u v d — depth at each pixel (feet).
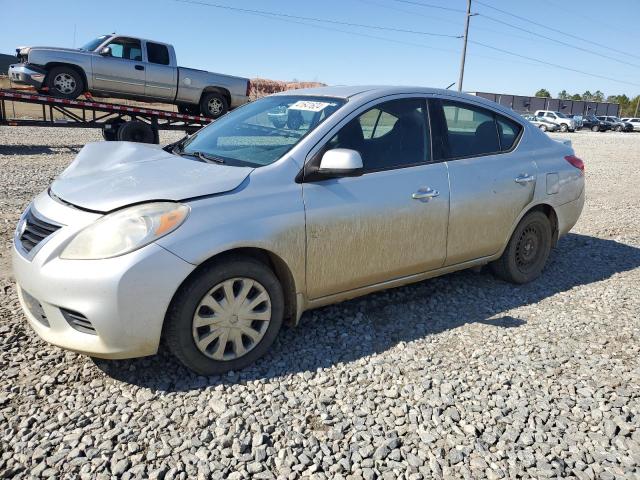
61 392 9.37
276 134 11.79
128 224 9.01
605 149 72.08
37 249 9.30
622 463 8.21
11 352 10.55
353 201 11.19
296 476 7.69
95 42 45.50
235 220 9.70
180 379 9.97
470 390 10.06
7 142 46.42
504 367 10.92
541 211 15.56
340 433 8.63
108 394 9.40
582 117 152.76
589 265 18.03
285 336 11.87
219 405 9.20
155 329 9.13
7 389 9.36
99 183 10.25
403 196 11.96
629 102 328.70
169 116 47.32
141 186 9.86
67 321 9.14
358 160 10.48
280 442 8.39
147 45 45.85
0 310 12.27
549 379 10.53
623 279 16.65
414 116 12.80
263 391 9.73
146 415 8.86
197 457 7.95
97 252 8.89
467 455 8.29
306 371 10.41
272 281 10.38
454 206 12.93
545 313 13.75
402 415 9.20
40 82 42.27
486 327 12.81
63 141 49.62
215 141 12.59
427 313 13.46
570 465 8.14
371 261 11.78
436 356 11.32
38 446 8.00
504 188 14.02
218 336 9.92
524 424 9.10
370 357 11.14
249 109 13.78
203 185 9.89
